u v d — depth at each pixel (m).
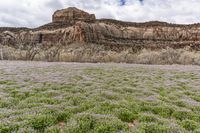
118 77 27.84
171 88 19.00
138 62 114.88
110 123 8.33
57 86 18.22
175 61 112.38
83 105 11.43
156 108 11.10
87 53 132.88
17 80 22.06
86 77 26.91
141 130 7.61
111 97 13.96
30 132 7.32
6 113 9.41
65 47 154.12
